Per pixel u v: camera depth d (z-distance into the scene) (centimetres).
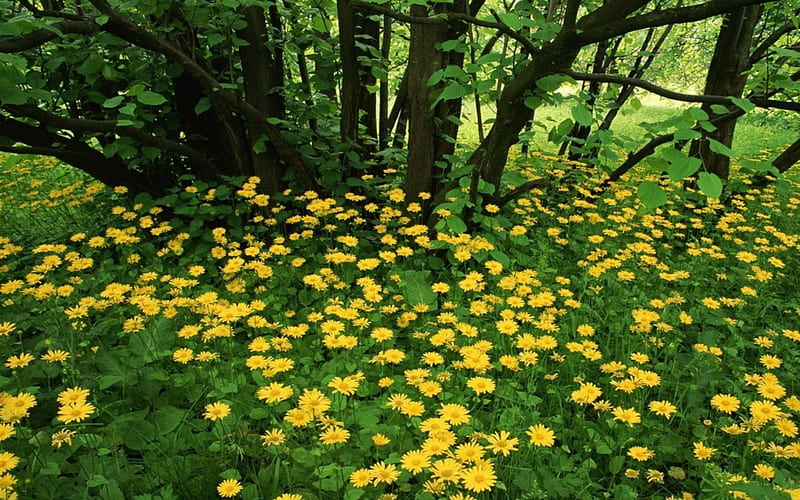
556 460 206
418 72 367
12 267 359
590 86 580
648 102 1719
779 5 434
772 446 197
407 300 306
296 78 546
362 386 245
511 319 274
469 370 257
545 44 276
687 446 232
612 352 289
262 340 247
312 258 379
